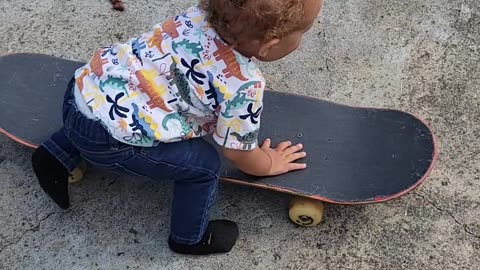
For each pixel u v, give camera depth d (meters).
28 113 2.19
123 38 2.59
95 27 2.61
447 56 2.50
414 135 2.12
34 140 2.14
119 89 1.79
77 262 2.09
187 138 1.86
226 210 2.17
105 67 1.81
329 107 2.22
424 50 2.52
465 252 2.08
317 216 2.06
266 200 2.19
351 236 2.11
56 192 2.03
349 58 2.51
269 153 2.08
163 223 2.15
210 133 2.04
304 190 2.04
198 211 1.96
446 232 2.11
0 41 2.58
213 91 1.76
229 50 1.73
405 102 2.40
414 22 2.59
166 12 2.65
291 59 2.50
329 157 2.11
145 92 1.77
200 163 1.89
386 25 2.59
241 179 2.06
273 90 2.35
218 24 1.67
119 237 2.13
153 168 1.87
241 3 1.58
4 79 2.26
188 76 1.75
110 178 2.24
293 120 2.20
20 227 2.15
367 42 2.55
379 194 2.01
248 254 2.09
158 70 1.77
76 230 2.14
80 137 1.84
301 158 2.11
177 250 2.07
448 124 2.34
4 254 2.11
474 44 2.53
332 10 2.63
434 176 2.22
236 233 2.10
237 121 1.78
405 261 2.06
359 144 2.13
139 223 2.15
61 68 2.30
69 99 1.87
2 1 2.68
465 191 2.19
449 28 2.58
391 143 2.12
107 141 1.81
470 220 2.13
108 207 2.18
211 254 2.09
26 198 2.21
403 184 2.02
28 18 2.64
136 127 1.78
